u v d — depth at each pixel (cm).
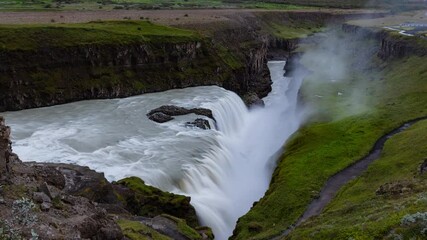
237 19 16525
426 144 5862
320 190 5497
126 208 4406
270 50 18675
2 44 8131
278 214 5072
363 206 4175
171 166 5653
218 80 11019
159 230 3766
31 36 8688
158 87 9988
